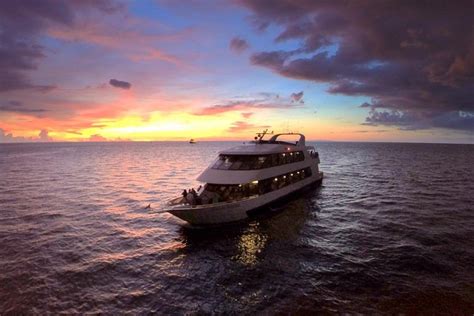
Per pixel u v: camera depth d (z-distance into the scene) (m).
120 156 133.00
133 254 20.12
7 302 14.33
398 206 32.72
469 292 14.67
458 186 46.12
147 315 13.28
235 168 27.11
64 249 21.03
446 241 21.69
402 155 138.25
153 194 41.75
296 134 40.34
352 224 26.11
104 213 30.89
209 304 14.05
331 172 66.88
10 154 146.00
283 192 31.28
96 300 14.50
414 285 15.39
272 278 16.45
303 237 22.88
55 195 40.53
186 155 141.12
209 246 21.33
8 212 31.16
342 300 14.13
